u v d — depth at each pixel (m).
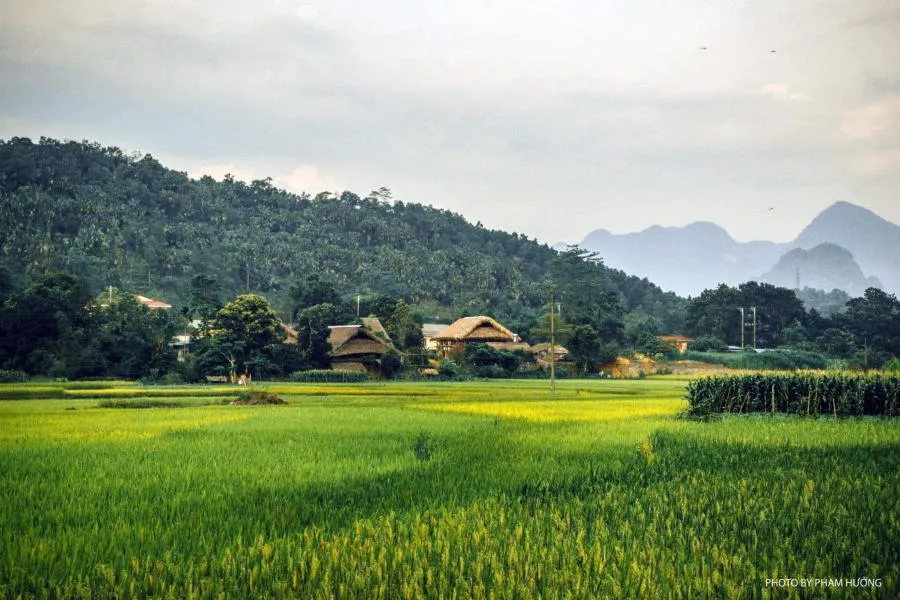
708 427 24.17
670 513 11.56
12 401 43.09
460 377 81.69
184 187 181.75
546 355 97.62
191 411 34.28
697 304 137.25
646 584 8.37
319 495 13.35
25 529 11.16
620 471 15.50
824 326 126.31
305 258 154.75
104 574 8.86
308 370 78.25
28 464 16.89
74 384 59.09
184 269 136.25
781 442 19.73
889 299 123.81
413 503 12.65
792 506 12.05
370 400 44.41
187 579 8.66
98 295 105.88
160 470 16.06
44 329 72.12
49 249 115.06
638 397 47.03
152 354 72.00
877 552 9.55
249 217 180.25
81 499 13.06
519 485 14.14
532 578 8.61
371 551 9.54
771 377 31.12
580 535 10.26
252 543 10.21
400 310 97.38
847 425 24.55
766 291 130.25
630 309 174.00
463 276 159.50
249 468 16.27
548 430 24.19
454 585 8.52
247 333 73.12
